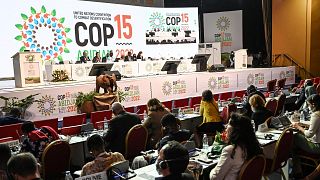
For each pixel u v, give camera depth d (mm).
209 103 6445
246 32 17453
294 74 14531
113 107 5227
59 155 4426
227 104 7496
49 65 10547
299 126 4969
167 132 4047
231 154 3096
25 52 9141
